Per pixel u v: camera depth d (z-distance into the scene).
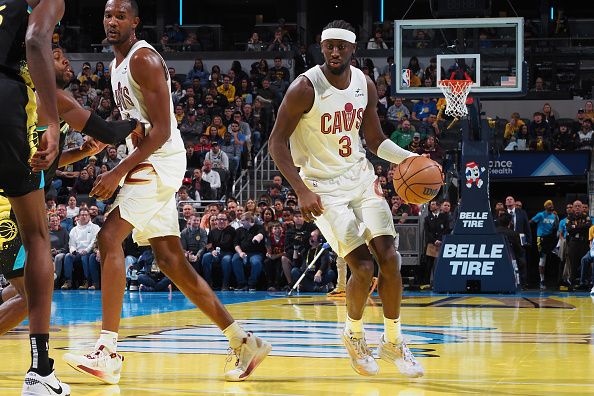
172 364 4.75
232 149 16.98
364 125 4.67
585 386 3.93
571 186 18.80
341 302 10.80
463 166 12.62
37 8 3.16
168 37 22.23
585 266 13.49
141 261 13.74
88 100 19.27
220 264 13.67
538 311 9.12
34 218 3.35
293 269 13.24
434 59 13.32
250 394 3.71
